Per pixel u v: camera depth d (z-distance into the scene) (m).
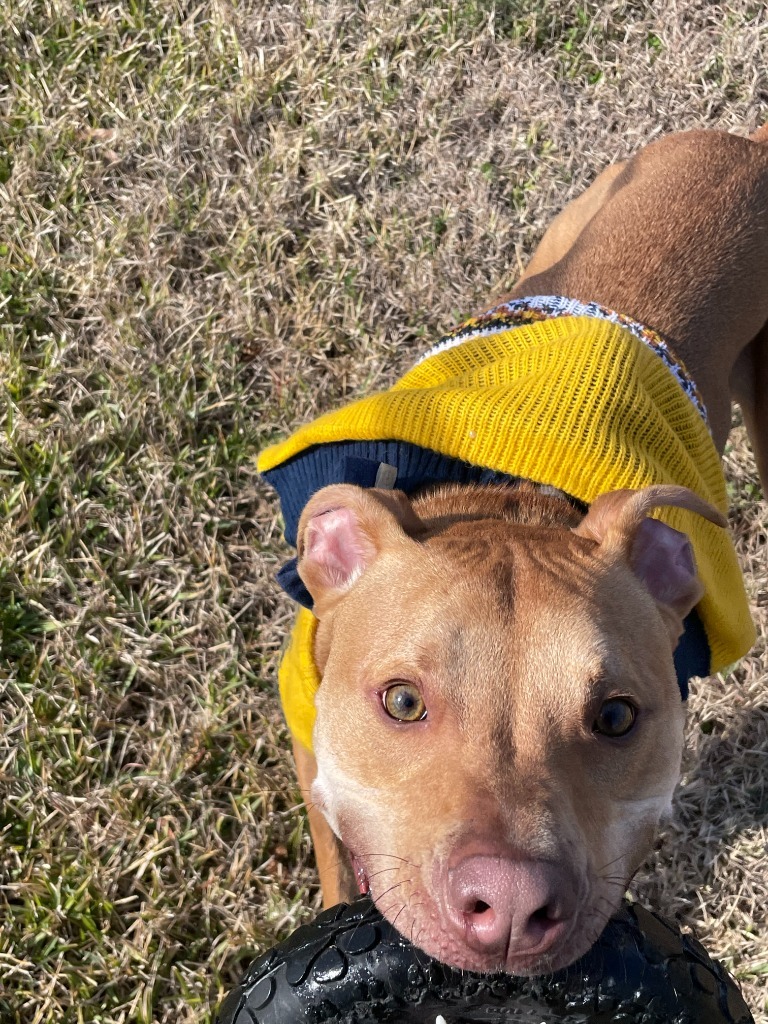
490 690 0.46
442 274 0.99
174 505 0.85
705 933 0.75
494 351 0.66
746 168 0.82
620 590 0.51
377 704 0.48
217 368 0.92
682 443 0.62
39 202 0.96
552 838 0.42
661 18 1.10
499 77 1.08
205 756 0.77
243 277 0.95
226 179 0.99
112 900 0.70
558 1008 0.48
